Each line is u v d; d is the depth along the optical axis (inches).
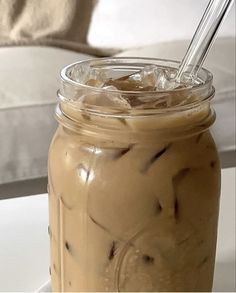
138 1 45.2
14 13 45.6
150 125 14.2
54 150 15.4
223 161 37.5
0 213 22.1
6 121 34.0
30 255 20.0
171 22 44.6
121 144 14.3
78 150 14.8
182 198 14.7
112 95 14.3
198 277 15.8
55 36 45.3
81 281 15.5
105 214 14.6
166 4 44.7
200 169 14.9
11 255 20.0
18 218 21.8
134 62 16.9
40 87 35.4
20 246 20.4
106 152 14.4
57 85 35.9
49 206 16.2
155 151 14.4
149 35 45.1
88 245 15.1
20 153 34.6
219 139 36.9
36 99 34.6
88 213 14.8
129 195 14.4
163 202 14.5
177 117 14.3
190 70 15.6
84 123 14.5
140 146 14.3
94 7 46.1
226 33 43.8
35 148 34.8
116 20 45.7
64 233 15.6
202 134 15.1
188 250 15.3
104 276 15.2
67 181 15.0
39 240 20.7
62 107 15.0
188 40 43.6
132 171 14.4
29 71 37.2
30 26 45.4
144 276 15.1
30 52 41.1
